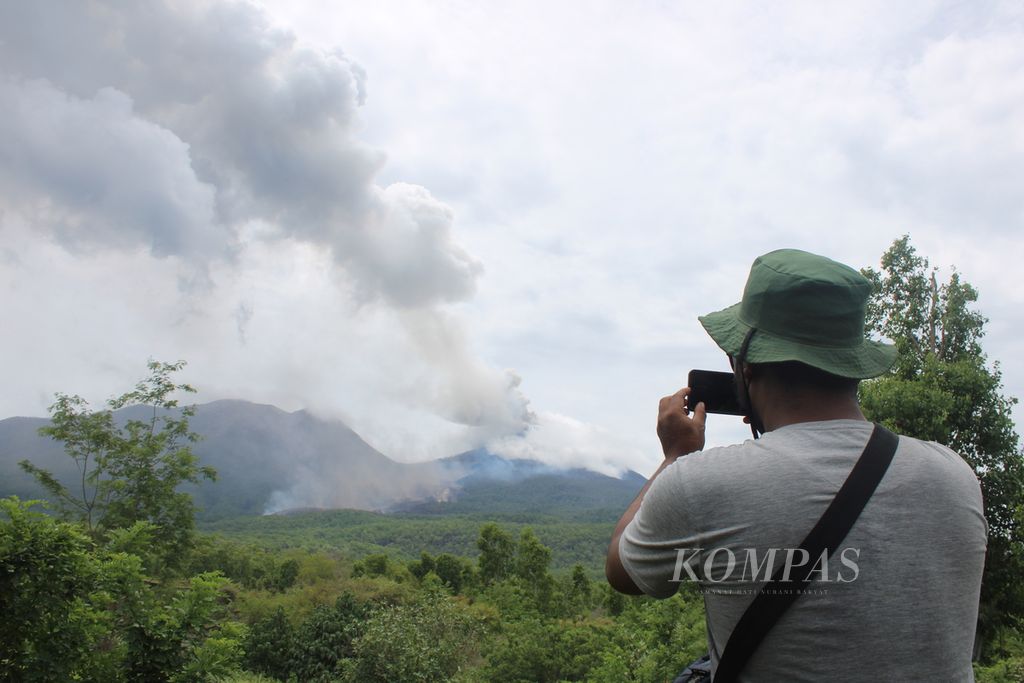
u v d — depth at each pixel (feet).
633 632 45.80
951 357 64.28
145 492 72.13
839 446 4.55
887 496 4.35
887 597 4.18
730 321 5.29
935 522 4.37
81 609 22.34
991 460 52.65
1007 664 40.75
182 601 23.61
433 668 57.47
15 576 20.75
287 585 154.51
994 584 49.83
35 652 20.97
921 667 4.15
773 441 4.65
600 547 432.25
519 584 108.37
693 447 5.37
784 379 4.88
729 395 5.55
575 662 49.70
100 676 21.45
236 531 557.74
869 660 4.13
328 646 71.36
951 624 4.27
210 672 22.56
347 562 205.46
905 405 53.21
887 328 66.69
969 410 53.16
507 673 51.78
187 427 77.66
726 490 4.43
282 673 70.69
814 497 4.32
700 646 37.47
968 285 65.10
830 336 4.77
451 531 524.93
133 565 23.13
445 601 69.51
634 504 5.37
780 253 5.14
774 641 4.27
